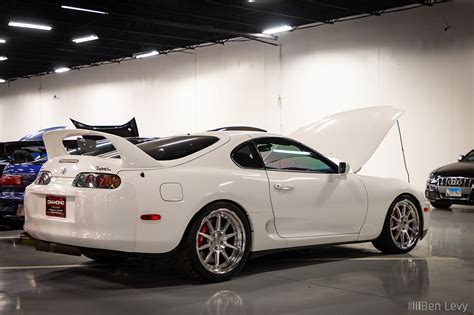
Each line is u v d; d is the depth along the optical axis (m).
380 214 4.88
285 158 4.42
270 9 13.28
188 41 17.36
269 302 3.34
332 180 4.57
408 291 3.62
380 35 13.27
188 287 3.75
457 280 3.94
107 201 3.51
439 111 12.17
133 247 3.54
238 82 16.84
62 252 3.79
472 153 10.16
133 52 19.50
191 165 3.86
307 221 4.35
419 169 12.48
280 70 15.62
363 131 5.48
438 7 12.15
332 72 14.30
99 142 6.73
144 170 3.64
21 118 27.11
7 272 4.27
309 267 4.45
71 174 3.77
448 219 8.07
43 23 14.26
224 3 12.39
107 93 21.88
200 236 3.79
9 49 18.73
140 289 3.71
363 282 3.88
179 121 18.94
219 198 3.84
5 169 6.41
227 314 3.09
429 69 12.35
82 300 3.42
